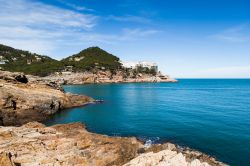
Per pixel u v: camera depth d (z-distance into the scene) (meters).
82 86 145.75
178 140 32.47
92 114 52.75
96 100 72.56
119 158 21.61
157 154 19.59
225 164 23.50
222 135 34.72
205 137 33.69
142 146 25.41
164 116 50.56
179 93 111.56
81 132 25.98
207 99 85.94
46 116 49.03
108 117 49.53
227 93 116.19
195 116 50.47
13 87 48.75
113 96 91.56
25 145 19.61
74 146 21.17
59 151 19.88
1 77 50.91
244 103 74.06
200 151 27.94
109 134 36.22
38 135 22.19
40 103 48.72
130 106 65.62
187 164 17.58
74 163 18.94
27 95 48.22
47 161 18.09
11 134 21.56
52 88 64.50
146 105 68.00
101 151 21.33
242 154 26.84
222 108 62.50
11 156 17.75
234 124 42.16
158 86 162.25
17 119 42.62
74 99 65.38
